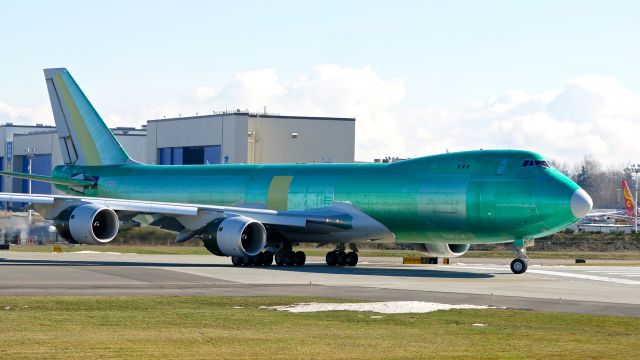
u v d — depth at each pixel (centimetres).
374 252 11075
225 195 8606
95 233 7900
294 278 6378
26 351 3164
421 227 7575
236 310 4419
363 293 5294
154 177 9138
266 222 7831
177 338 3509
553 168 7250
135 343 3372
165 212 7688
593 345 3475
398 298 5047
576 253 12100
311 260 9312
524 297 5262
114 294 5056
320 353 3206
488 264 9069
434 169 7569
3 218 11331
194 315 4206
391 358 3112
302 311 4403
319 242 8100
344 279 6388
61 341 3394
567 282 6638
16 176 9188
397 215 7644
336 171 8112
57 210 7769
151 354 3130
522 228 7150
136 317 4116
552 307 4756
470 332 3788
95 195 9450
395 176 7719
